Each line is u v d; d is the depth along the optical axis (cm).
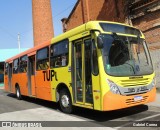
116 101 859
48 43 1239
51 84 1199
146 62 979
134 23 1680
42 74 1298
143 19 1611
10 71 1877
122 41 936
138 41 988
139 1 1606
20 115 1124
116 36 923
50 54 1215
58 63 1137
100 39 857
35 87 1393
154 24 1534
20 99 1695
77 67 1007
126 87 880
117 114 1008
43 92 1294
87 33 937
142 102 925
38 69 1348
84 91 956
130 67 917
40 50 1328
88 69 937
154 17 1534
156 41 1531
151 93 957
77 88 1008
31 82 1457
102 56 872
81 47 978
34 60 1420
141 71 941
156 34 1530
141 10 1611
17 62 1698
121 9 1773
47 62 1241
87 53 942
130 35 973
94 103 890
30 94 1487
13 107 1380
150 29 1566
